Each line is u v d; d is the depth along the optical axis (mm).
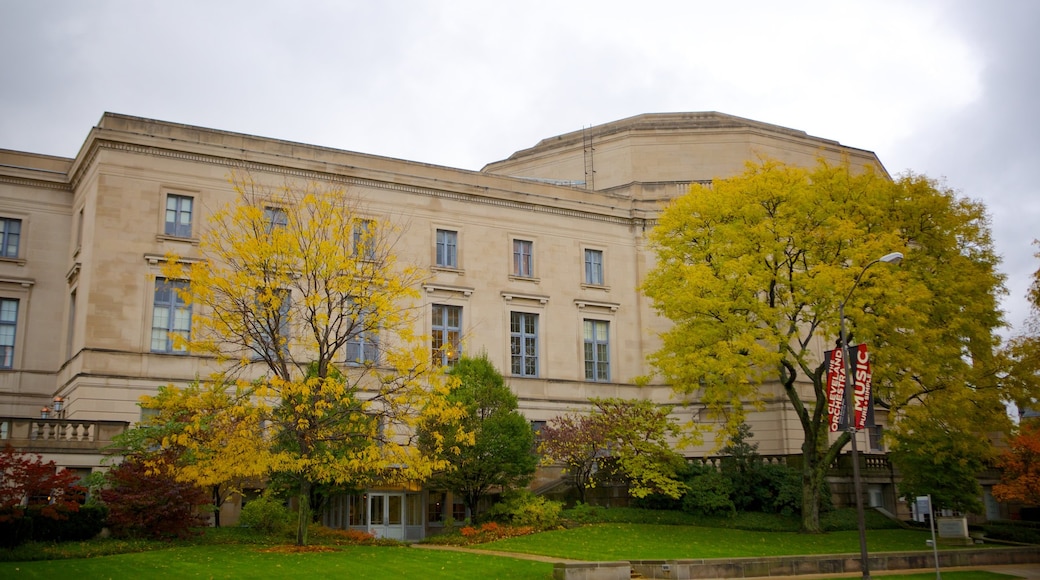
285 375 31641
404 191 51469
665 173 66062
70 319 47688
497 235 54125
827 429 48312
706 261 42406
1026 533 46375
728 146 66250
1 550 26922
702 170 66000
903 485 47094
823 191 40594
